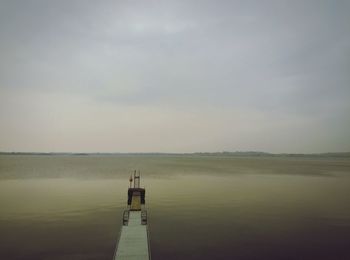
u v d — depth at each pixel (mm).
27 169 124562
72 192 59531
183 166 171625
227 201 51219
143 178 91438
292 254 25922
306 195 58719
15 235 30656
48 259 24516
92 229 33125
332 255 25812
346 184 78938
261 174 113688
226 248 27203
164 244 28203
